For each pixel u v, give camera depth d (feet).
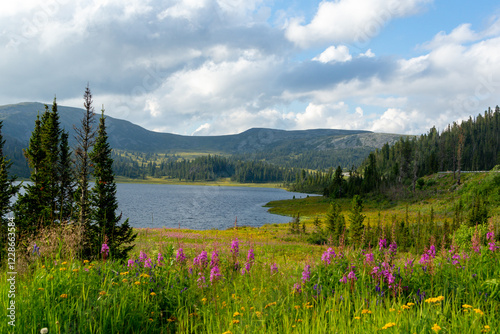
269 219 308.60
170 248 24.81
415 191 354.54
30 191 83.66
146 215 302.25
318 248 107.14
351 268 19.80
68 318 13.73
